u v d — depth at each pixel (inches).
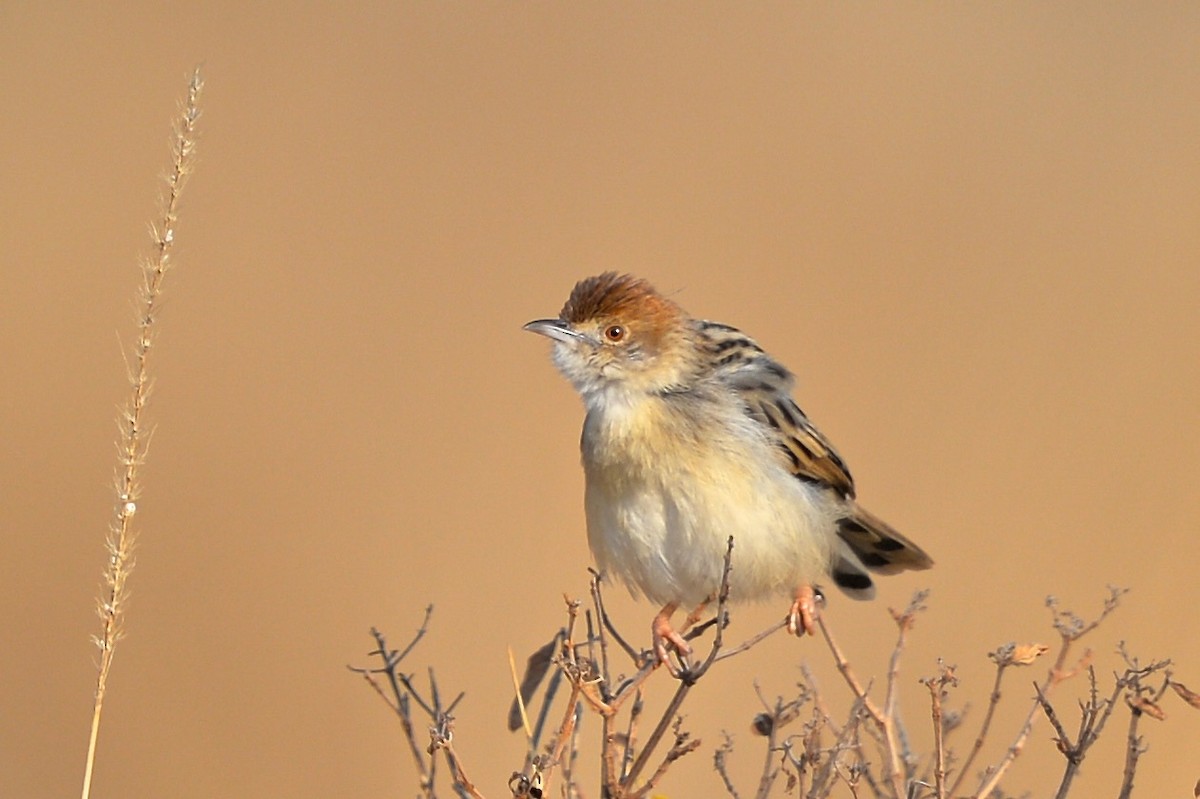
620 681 349.4
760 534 429.1
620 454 435.2
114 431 789.9
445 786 567.2
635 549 436.8
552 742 345.4
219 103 1116.5
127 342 861.2
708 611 446.6
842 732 316.2
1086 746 299.7
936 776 304.7
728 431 432.5
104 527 725.3
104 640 342.0
